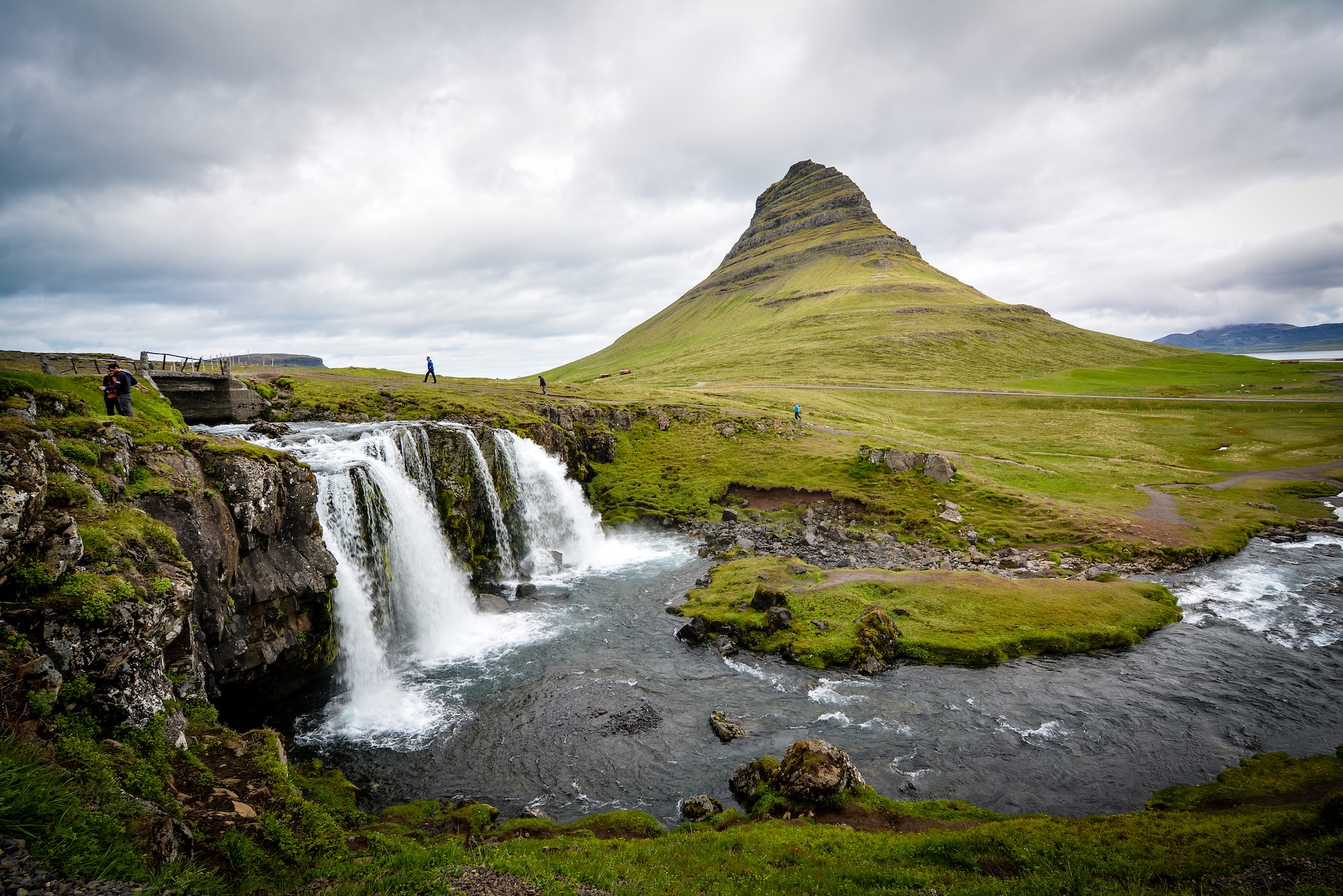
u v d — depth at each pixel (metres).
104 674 16.94
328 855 17.02
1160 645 38.50
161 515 26.36
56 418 26.34
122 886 10.98
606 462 86.38
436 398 75.75
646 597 48.94
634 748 28.64
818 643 38.19
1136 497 72.31
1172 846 18.05
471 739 29.45
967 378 173.25
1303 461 87.94
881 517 68.75
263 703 31.95
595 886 15.78
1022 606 42.84
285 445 45.25
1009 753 27.70
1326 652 36.72
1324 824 17.42
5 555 16.17
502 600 47.41
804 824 21.50
